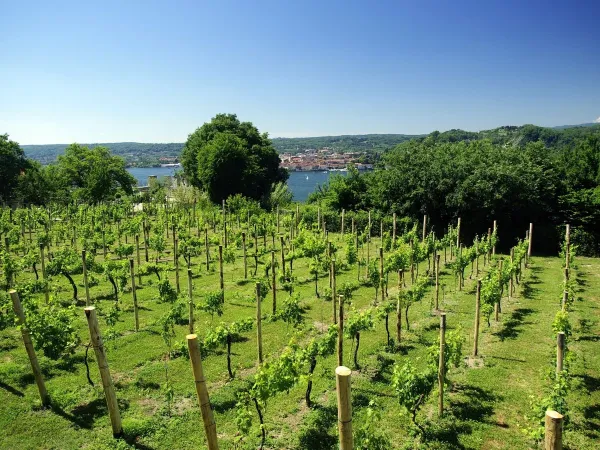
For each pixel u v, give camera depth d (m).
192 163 58.97
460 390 10.99
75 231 29.45
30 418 9.70
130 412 9.98
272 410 10.04
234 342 13.88
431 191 33.12
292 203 49.78
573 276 22.67
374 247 31.30
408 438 8.97
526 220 31.69
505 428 9.34
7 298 14.38
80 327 14.86
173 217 32.56
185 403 10.36
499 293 15.25
